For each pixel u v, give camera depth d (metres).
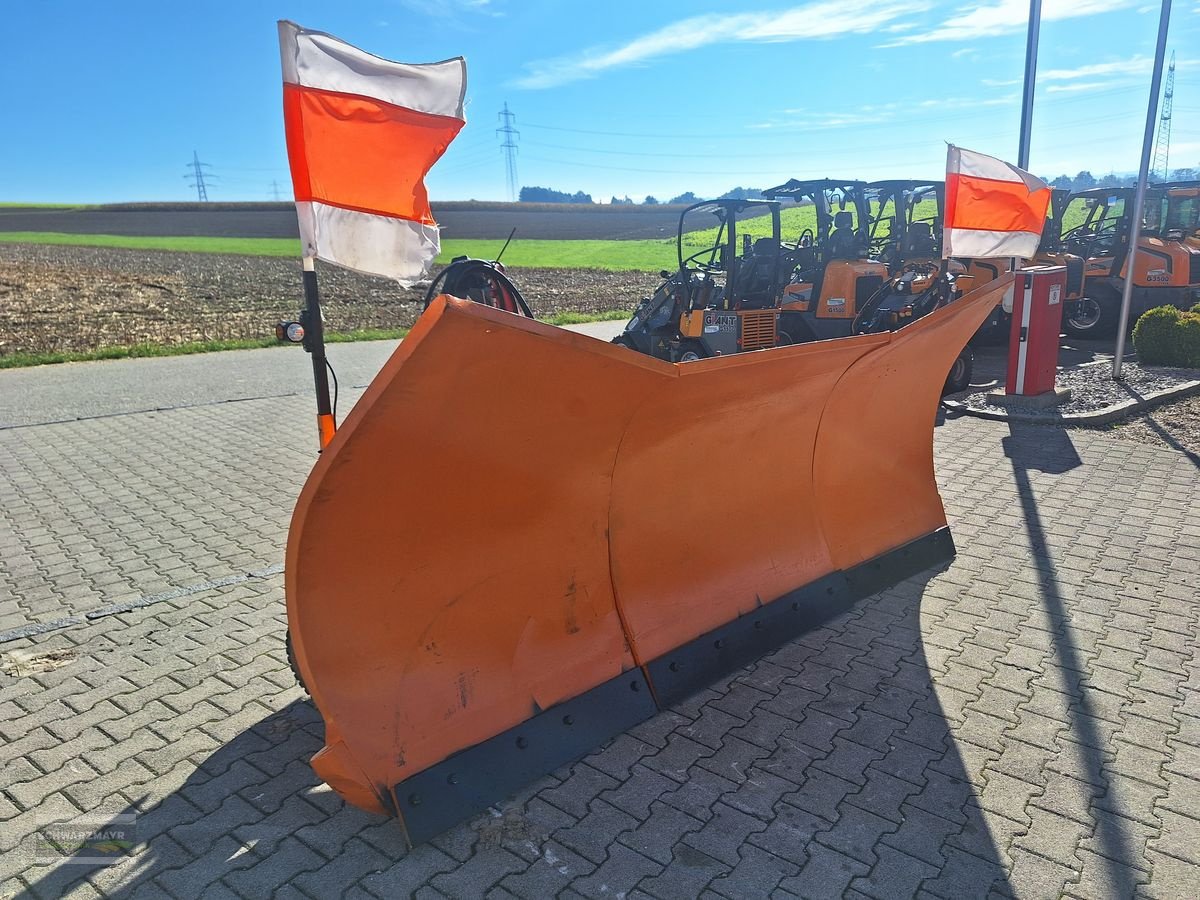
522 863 2.65
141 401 10.21
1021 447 7.31
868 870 2.60
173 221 55.81
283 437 8.34
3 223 54.12
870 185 10.70
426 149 3.21
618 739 3.29
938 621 4.20
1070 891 2.50
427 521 2.70
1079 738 3.24
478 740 2.94
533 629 3.16
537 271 32.66
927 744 3.23
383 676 2.76
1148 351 10.63
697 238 31.16
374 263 3.25
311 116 3.00
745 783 3.02
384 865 2.65
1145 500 5.88
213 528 5.76
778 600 4.02
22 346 14.87
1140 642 3.95
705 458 3.54
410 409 2.38
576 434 2.88
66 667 3.92
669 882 2.56
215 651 4.05
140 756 3.24
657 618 3.55
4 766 3.18
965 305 4.11
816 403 3.89
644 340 10.20
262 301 22.22
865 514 4.56
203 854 2.71
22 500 6.45
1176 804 2.87
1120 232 12.84
